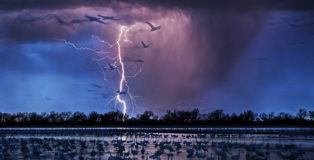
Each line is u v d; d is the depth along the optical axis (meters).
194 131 99.19
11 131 102.19
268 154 34.94
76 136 79.69
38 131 100.12
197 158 34.34
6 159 34.88
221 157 33.22
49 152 40.03
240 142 54.44
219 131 95.56
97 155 37.19
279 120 141.75
